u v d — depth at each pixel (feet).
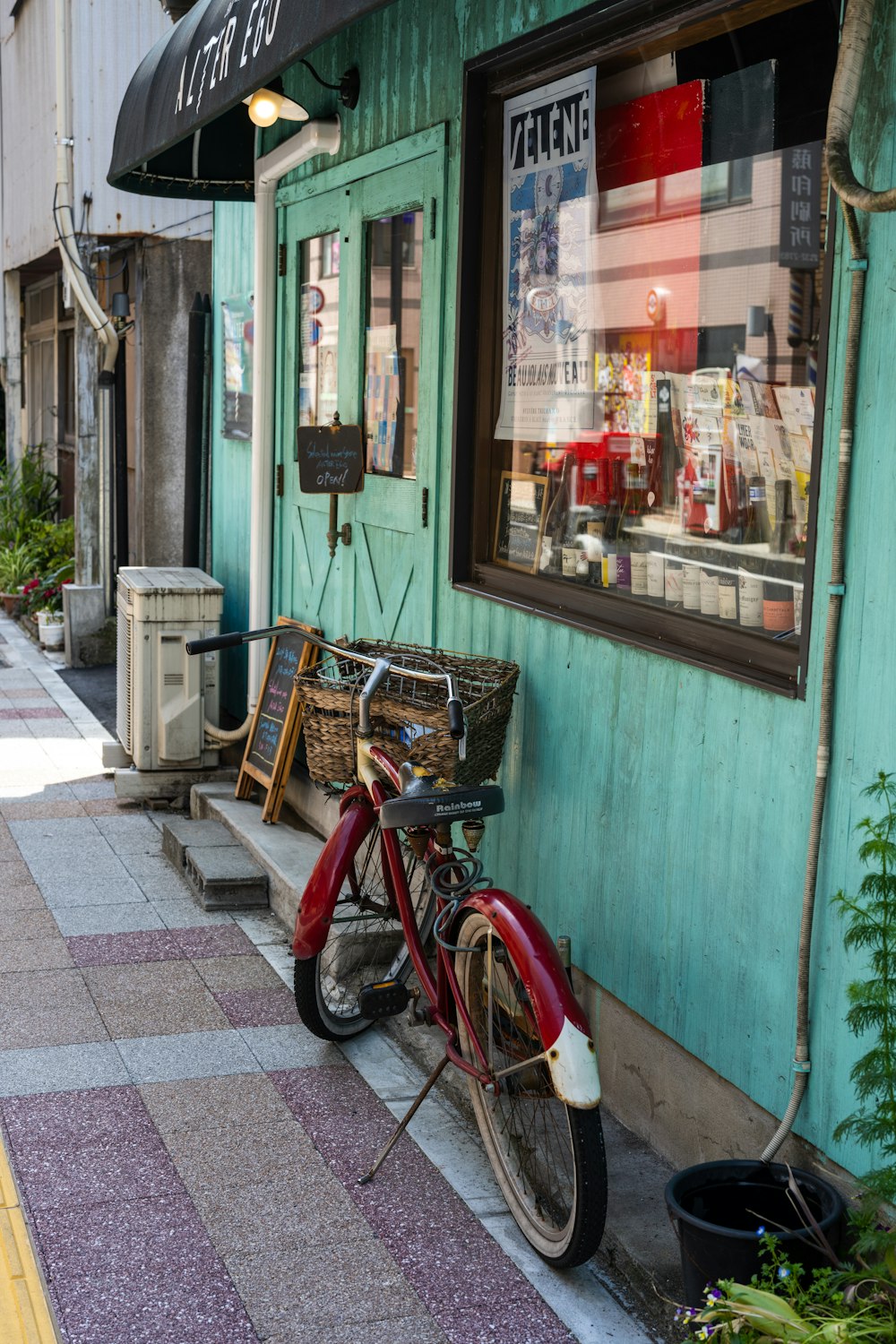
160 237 34.91
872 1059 9.18
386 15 18.38
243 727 24.16
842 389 9.98
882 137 9.61
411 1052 15.11
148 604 23.94
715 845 11.60
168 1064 14.70
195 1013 15.99
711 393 12.35
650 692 12.54
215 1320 10.48
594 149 14.08
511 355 16.02
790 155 11.41
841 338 10.01
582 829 13.83
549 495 15.24
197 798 23.49
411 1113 12.46
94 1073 14.43
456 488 16.65
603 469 14.17
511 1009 12.22
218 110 16.74
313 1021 14.78
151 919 18.99
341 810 14.75
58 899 19.71
